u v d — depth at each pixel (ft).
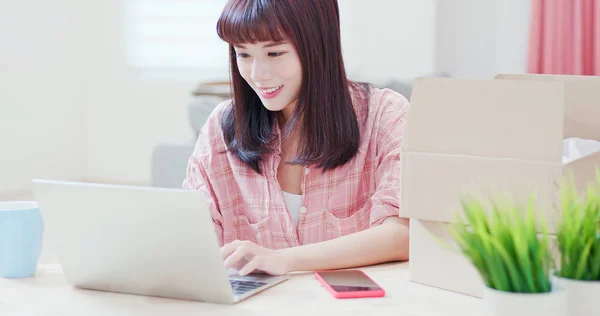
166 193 3.61
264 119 5.81
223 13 5.25
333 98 5.53
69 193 3.89
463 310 3.67
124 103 17.12
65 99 16.70
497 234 2.92
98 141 17.35
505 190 3.73
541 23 13.53
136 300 3.96
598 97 4.45
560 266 3.14
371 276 4.40
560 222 3.17
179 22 16.67
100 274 4.07
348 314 3.61
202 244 3.66
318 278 4.28
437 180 3.94
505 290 2.96
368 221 5.86
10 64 15.01
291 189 5.99
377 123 5.83
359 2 15.55
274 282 4.21
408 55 15.46
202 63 16.69
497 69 14.94
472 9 14.94
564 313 2.94
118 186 3.75
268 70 5.28
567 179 3.56
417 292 3.99
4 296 4.05
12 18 14.96
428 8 15.19
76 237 4.00
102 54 17.04
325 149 5.57
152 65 16.90
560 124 3.58
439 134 3.92
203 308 3.78
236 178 6.05
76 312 3.76
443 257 4.02
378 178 5.75
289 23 5.15
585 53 13.33
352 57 15.74
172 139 17.04
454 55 15.16
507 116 3.72
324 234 5.88
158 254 3.81
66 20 16.49
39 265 4.75
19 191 15.48
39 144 16.05
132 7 16.79
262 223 5.93
